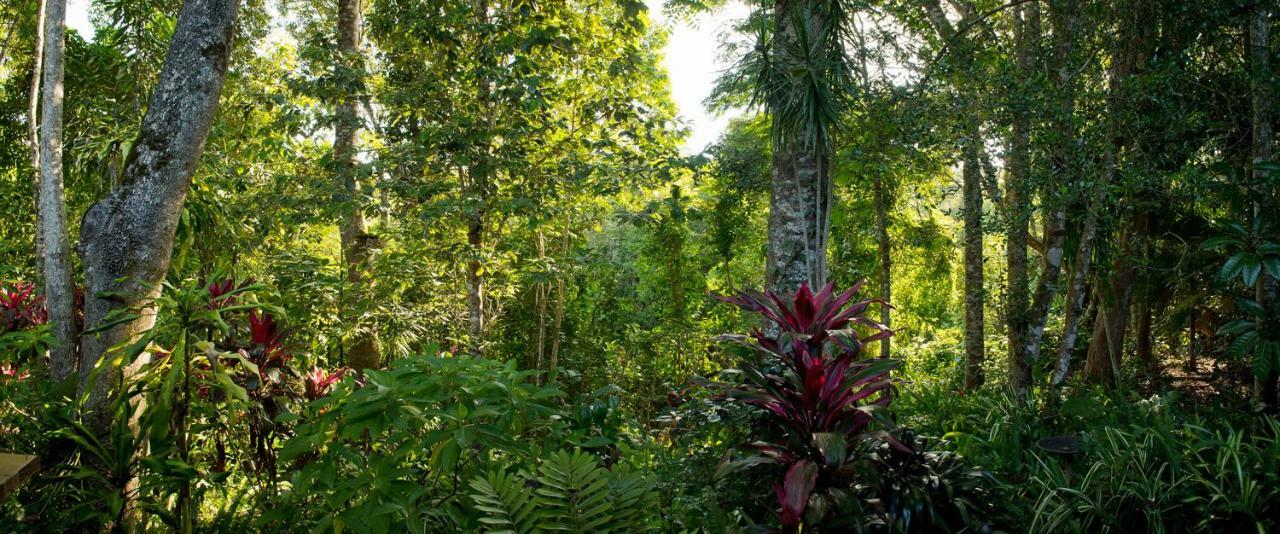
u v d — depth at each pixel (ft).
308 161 27.25
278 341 12.41
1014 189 21.53
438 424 9.32
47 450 10.43
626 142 26.68
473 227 27.30
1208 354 29.32
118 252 10.40
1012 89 18.88
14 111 29.66
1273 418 14.93
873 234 36.52
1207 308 28.35
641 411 35.94
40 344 11.18
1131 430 14.48
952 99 19.67
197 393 11.19
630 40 27.02
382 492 8.11
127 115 25.25
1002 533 10.46
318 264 23.43
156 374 9.87
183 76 10.67
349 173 23.73
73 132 24.54
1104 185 18.38
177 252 16.16
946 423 18.40
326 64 24.73
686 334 39.68
